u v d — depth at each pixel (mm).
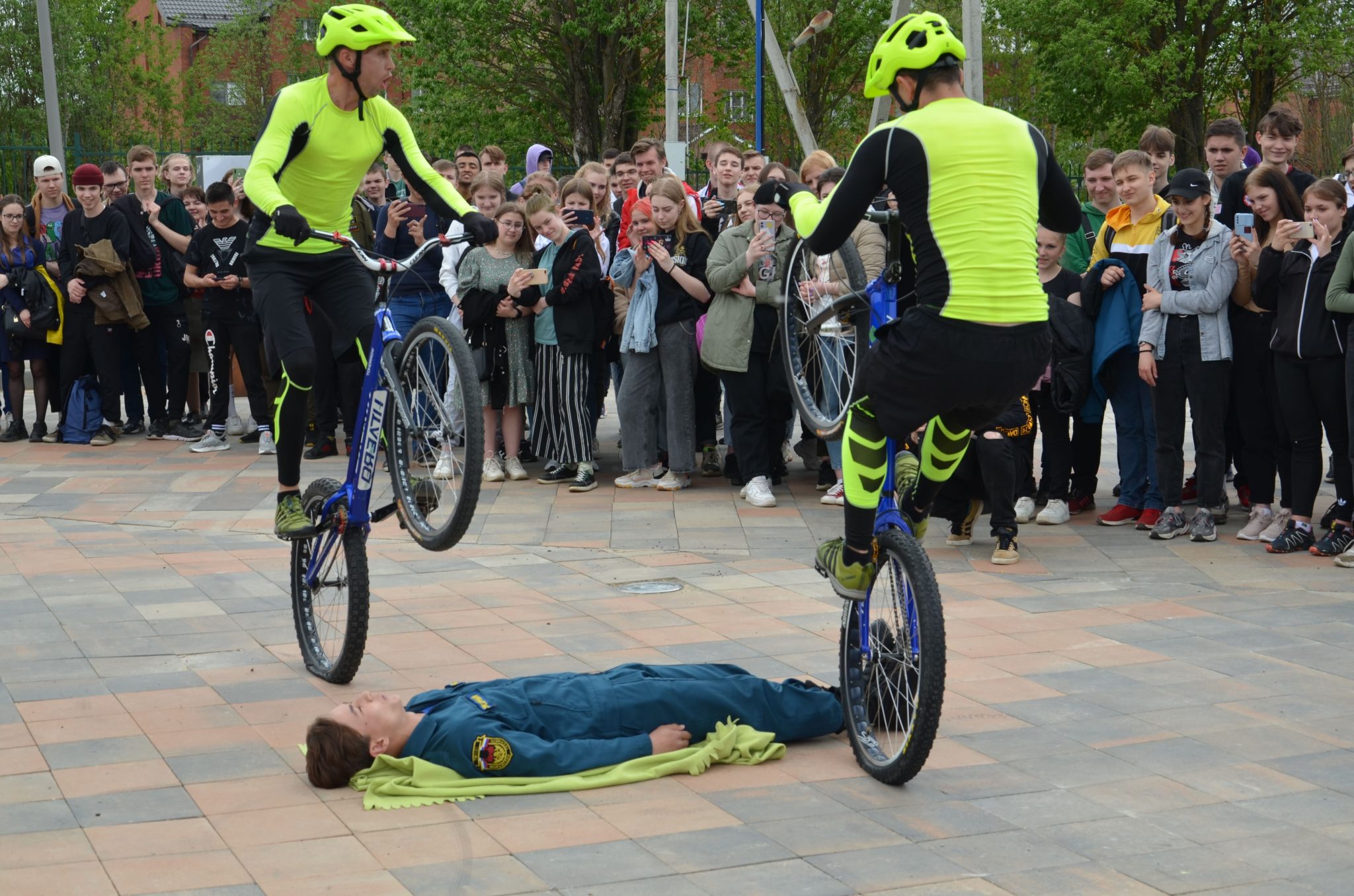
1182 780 5508
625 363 12266
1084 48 45125
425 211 13172
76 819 5086
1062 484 10914
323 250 6922
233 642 7574
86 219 14492
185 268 14438
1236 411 10234
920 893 4449
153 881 4535
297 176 6742
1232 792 5379
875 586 5773
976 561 9664
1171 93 44750
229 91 60750
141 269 14758
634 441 12234
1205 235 9914
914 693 5395
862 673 5789
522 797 5328
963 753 5840
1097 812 5168
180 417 15227
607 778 5457
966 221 5051
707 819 5094
